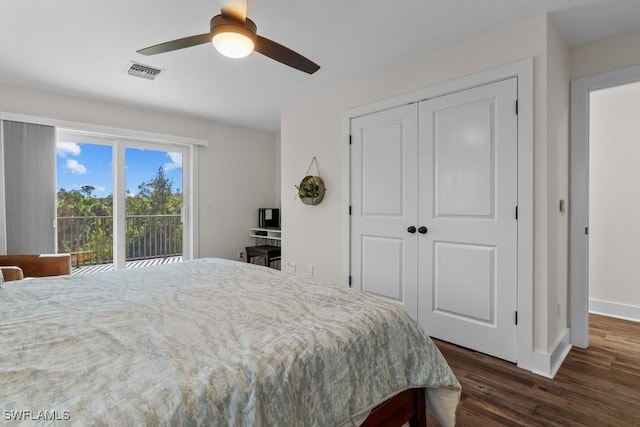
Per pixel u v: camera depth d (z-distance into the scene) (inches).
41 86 121.7
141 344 36.7
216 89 126.5
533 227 80.0
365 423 43.3
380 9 75.6
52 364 32.0
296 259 145.1
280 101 140.9
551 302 81.6
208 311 48.1
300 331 41.0
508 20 80.6
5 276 97.0
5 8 73.3
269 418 30.5
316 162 135.3
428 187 99.4
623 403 67.4
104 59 99.9
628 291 120.2
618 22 81.7
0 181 118.0
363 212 118.0
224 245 182.7
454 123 93.5
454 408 51.4
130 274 72.4
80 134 140.9
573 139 94.7
